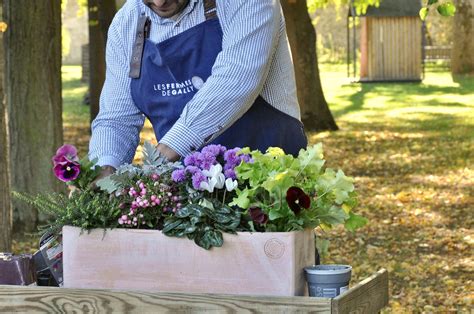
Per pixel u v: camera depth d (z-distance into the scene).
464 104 32.19
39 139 11.41
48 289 3.13
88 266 3.21
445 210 14.25
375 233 12.66
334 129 24.70
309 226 3.17
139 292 3.06
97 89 20.67
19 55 11.32
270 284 3.04
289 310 2.92
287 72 3.98
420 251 11.60
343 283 3.10
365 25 40.81
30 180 11.44
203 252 3.10
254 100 3.79
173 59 3.86
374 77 40.88
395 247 11.84
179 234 3.10
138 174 3.32
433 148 21.70
